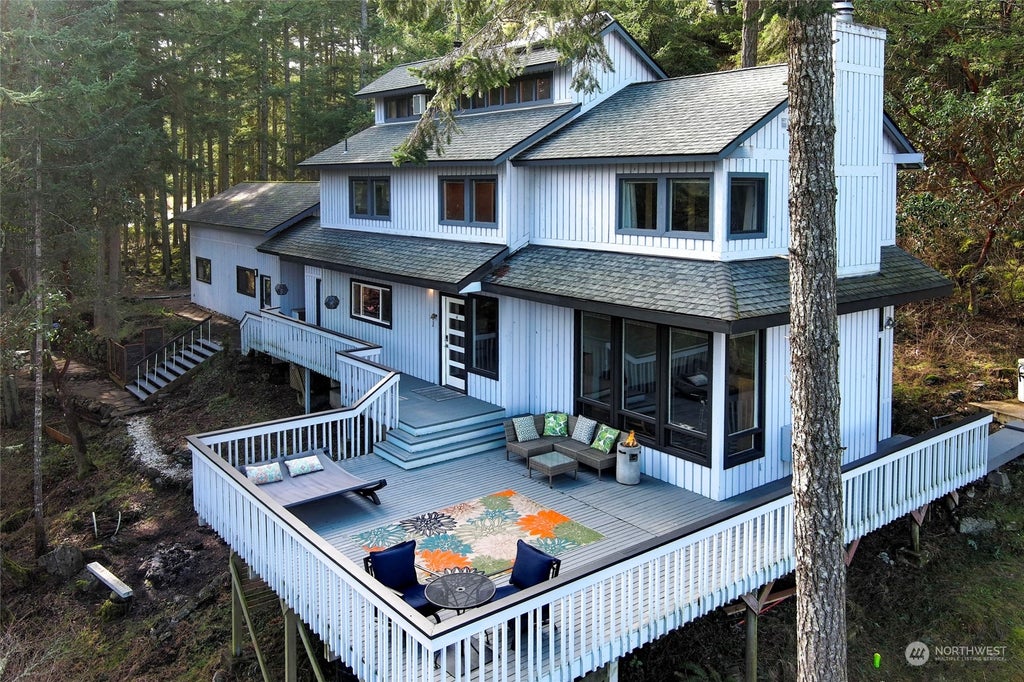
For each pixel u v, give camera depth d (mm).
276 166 44969
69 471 22875
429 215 20281
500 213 17797
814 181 8688
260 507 11531
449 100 12219
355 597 9359
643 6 29062
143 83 30656
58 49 21719
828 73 8617
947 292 16625
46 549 18906
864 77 15320
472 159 17531
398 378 16578
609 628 9844
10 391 26375
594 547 12125
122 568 17766
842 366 15680
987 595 14188
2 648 15773
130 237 49844
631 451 14406
